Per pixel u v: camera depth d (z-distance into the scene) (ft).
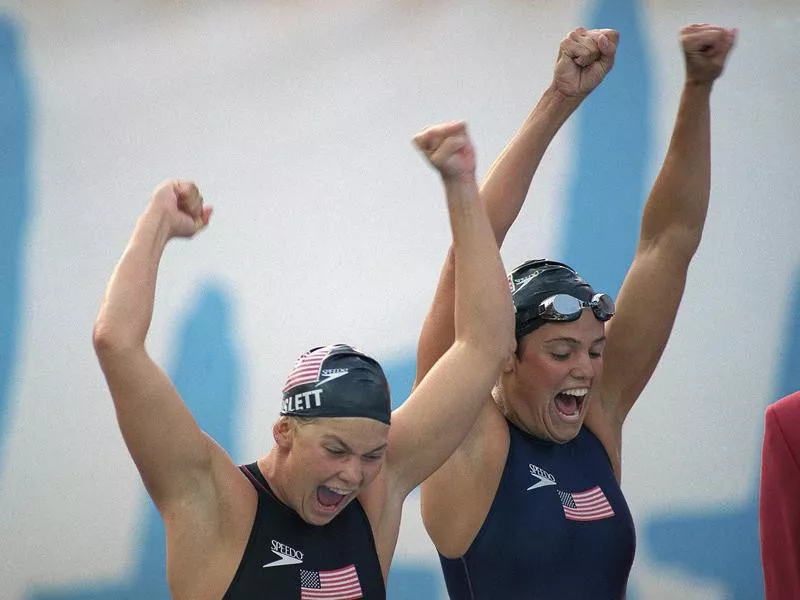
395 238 61.05
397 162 61.05
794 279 62.23
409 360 60.90
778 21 62.23
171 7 60.08
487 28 61.31
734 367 62.18
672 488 61.87
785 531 40.24
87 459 60.34
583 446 41.55
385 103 61.00
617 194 61.62
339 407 29.84
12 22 59.41
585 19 61.46
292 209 60.75
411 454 33.27
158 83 60.18
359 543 32.50
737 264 62.23
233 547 30.71
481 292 33.06
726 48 40.19
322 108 60.75
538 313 38.96
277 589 30.78
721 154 62.28
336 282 60.85
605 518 39.88
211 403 60.29
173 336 60.18
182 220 30.58
